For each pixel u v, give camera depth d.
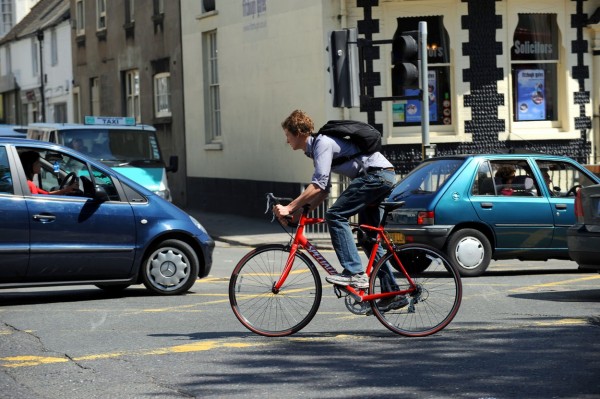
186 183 49.41
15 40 78.88
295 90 38.72
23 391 11.52
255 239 34.94
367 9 36.38
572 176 23.78
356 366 12.48
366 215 14.69
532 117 37.81
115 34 57.66
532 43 37.66
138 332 15.40
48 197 18.91
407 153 36.66
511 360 12.66
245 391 11.27
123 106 57.31
